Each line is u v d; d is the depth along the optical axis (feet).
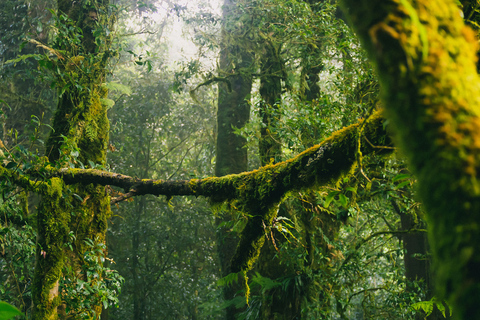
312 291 19.29
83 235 13.93
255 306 20.80
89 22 15.84
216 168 34.65
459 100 1.55
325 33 18.99
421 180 1.55
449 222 1.45
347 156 6.73
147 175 44.68
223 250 31.07
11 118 27.86
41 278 11.69
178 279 43.83
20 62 30.07
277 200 8.14
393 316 21.81
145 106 43.96
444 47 1.63
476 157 1.47
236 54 30.25
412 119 1.57
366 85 16.93
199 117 46.14
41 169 11.06
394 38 1.59
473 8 3.84
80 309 12.45
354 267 19.97
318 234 21.62
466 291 1.36
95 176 11.12
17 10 30.99
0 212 13.26
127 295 42.96
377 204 25.52
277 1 21.63
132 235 43.11
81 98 14.19
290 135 17.69
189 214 43.70
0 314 1.61
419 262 29.84
